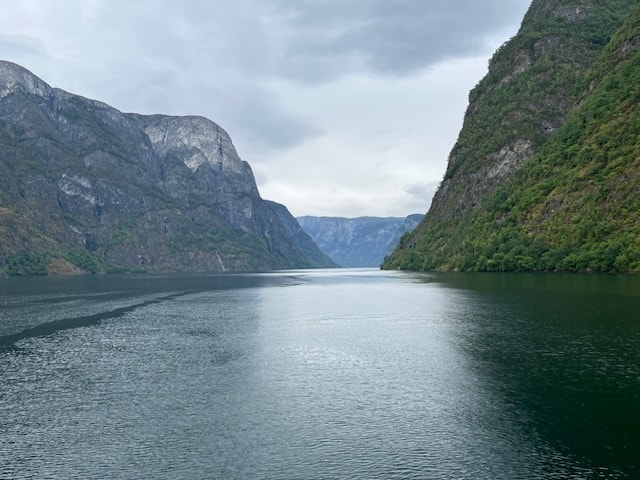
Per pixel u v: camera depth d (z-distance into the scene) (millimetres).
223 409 33375
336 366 43750
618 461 24891
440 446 26984
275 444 27750
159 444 28078
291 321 70688
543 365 41625
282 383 38906
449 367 42250
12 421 31797
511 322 61781
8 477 24719
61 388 38500
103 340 57406
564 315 64312
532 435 28094
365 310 81500
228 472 24734
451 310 75812
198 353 50000
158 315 79188
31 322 71562
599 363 41500
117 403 34906
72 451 27469
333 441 27953
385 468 24750
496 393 35156
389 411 32312
